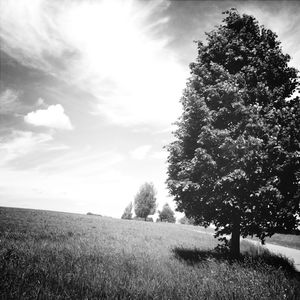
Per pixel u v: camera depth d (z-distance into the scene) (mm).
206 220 12523
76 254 9352
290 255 19906
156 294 5723
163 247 15242
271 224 11070
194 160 10891
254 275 7871
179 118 13016
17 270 6277
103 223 31094
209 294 6195
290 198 10852
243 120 11008
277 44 13492
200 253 13336
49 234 15609
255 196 10492
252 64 12438
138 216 67312
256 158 10148
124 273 7285
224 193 10656
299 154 10086
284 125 11203
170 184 12016
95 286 5836
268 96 11656
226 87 11109
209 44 13648
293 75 12727
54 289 5434
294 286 7125
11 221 21844
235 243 11820
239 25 13680
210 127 11250
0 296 4637
